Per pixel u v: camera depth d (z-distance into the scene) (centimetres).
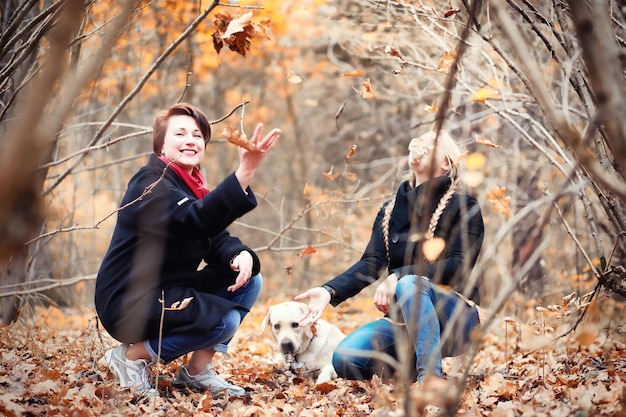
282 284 1172
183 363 399
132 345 337
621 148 158
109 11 551
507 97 433
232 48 326
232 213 314
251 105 1359
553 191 624
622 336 407
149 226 325
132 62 844
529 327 394
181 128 350
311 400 338
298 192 1402
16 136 115
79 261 909
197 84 1270
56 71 117
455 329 318
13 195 115
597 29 157
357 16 765
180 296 330
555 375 339
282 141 1433
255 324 667
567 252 634
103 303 332
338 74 1119
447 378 319
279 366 441
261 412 307
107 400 307
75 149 780
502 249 611
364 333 355
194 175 364
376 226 373
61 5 327
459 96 588
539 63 500
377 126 1048
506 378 355
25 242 122
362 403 321
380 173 1165
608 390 295
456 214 334
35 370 359
